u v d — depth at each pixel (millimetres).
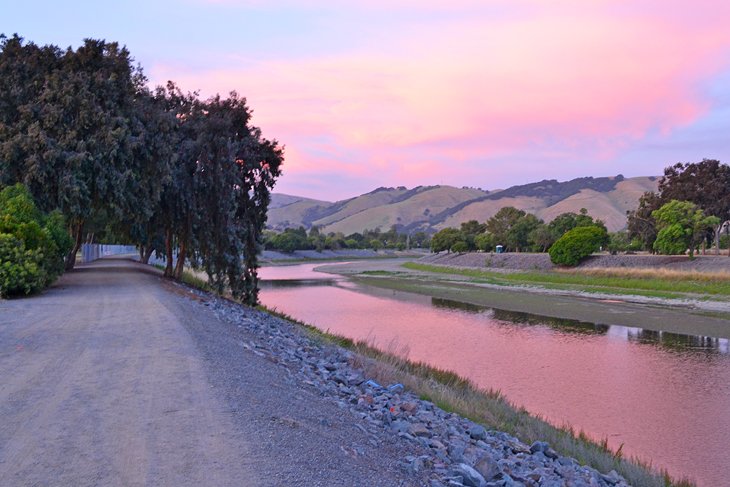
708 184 77000
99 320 14344
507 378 20406
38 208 23125
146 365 9383
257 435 6270
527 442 11297
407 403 11062
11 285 19297
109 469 5207
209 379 8578
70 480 4969
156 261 75250
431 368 18859
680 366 22578
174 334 12383
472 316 38594
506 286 63125
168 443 5875
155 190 27297
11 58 24688
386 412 10242
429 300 49844
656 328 32656
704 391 18703
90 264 49312
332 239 181375
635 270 58312
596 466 10625
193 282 38781
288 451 5984
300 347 17625
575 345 27266
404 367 18031
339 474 5691
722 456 12938
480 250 111000
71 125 24047
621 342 28125
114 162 24875
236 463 5441
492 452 9430
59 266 23844
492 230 109562
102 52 26094
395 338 28312
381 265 128000
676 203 64250
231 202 30891
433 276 84188
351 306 45156
